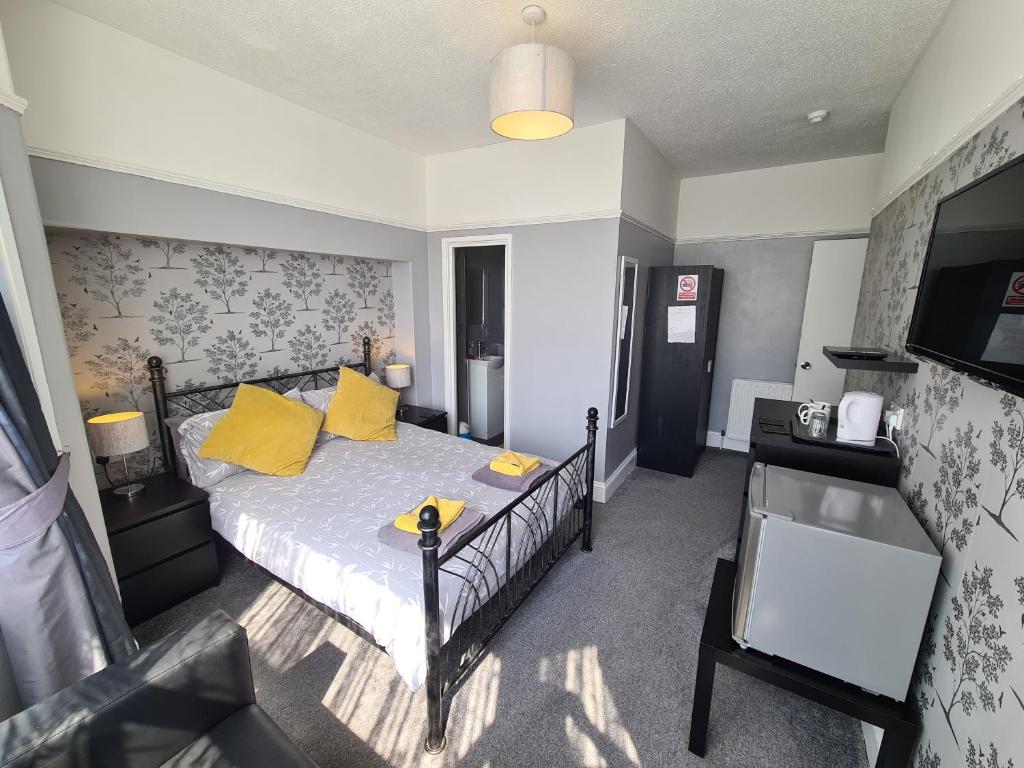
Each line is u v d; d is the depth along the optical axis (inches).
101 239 88.7
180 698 45.8
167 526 84.5
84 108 75.2
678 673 73.7
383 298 153.9
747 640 55.1
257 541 79.9
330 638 80.0
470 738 62.4
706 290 141.9
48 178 72.1
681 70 90.0
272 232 106.7
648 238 144.6
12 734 38.3
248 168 100.4
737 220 164.6
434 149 142.8
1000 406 41.2
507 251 139.1
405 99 106.1
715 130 122.6
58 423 62.8
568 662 75.7
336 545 72.9
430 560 54.9
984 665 39.1
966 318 45.3
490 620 77.4
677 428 153.9
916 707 52.1
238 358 114.6
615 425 138.0
